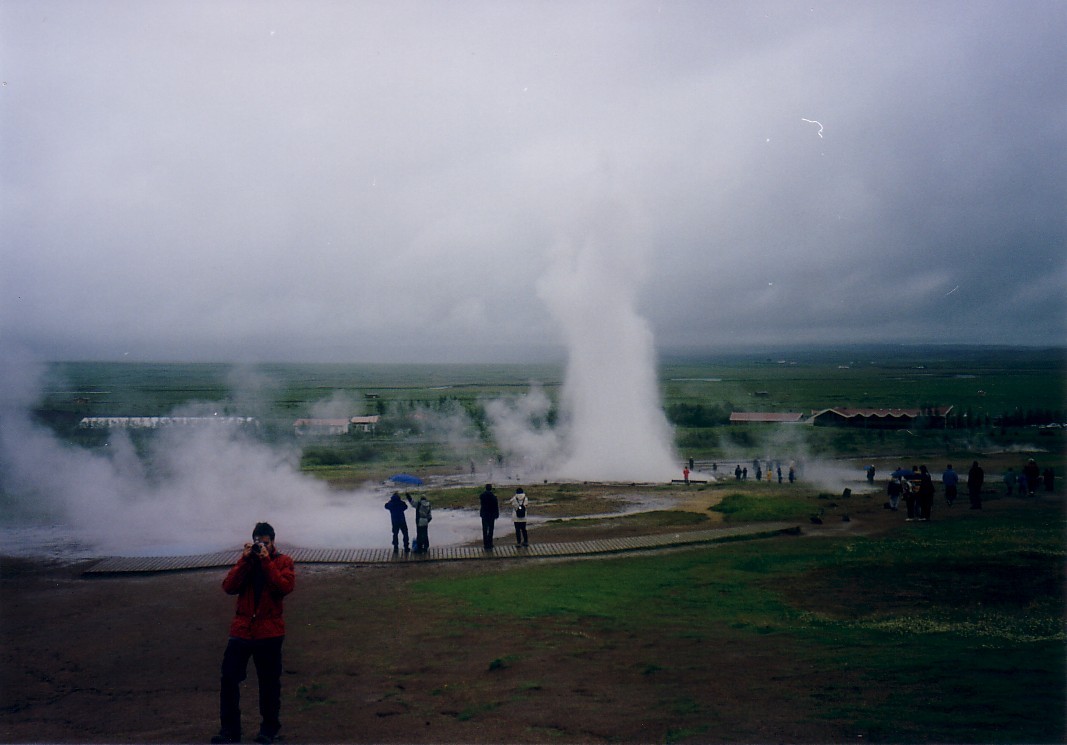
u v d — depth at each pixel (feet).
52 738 29.81
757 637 41.29
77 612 56.24
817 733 25.34
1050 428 281.33
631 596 55.31
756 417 336.29
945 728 24.90
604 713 29.48
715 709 28.91
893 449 237.45
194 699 35.17
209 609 56.65
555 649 40.93
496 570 70.33
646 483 155.84
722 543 81.56
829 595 51.98
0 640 48.32
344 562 75.00
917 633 40.06
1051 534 70.23
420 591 60.95
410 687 35.17
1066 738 23.40
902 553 64.34
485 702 31.99
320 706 32.53
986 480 147.74
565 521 102.42
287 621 51.78
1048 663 32.24
